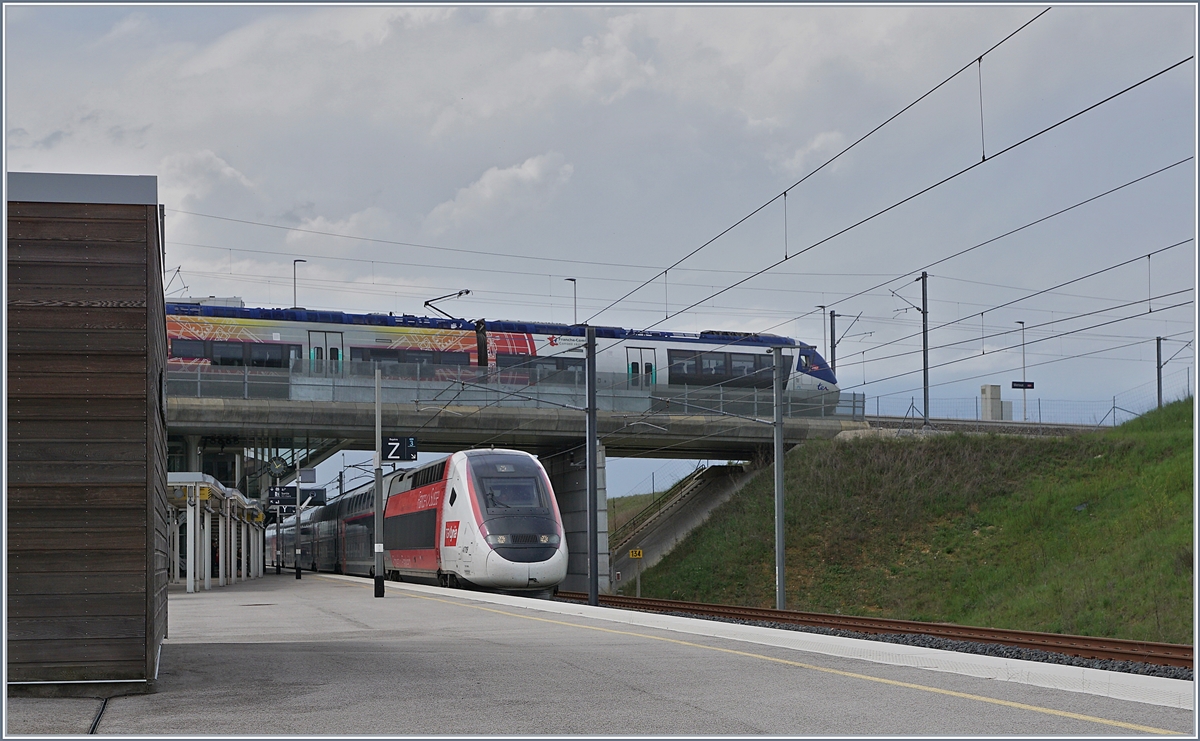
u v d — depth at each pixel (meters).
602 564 47.62
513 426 45.41
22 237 8.28
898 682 9.44
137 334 8.38
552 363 46.25
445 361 44.47
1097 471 41.09
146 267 8.42
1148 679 8.95
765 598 41.59
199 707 7.93
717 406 48.81
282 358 42.22
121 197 8.42
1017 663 9.92
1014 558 37.19
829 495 45.75
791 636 13.23
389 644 13.29
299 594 30.41
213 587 39.44
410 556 40.19
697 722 7.48
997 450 44.75
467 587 35.03
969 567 38.03
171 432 43.59
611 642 13.52
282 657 11.35
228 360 41.50
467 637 14.50
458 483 35.16
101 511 8.27
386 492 45.88
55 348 8.27
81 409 8.27
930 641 19.80
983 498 42.44
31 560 8.18
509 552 33.03
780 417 31.56
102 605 8.27
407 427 43.69
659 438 48.50
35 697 8.16
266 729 7.13
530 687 9.10
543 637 14.39
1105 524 36.09
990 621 31.98
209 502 36.81
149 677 8.36
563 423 46.12
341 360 43.09
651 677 9.77
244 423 41.56
